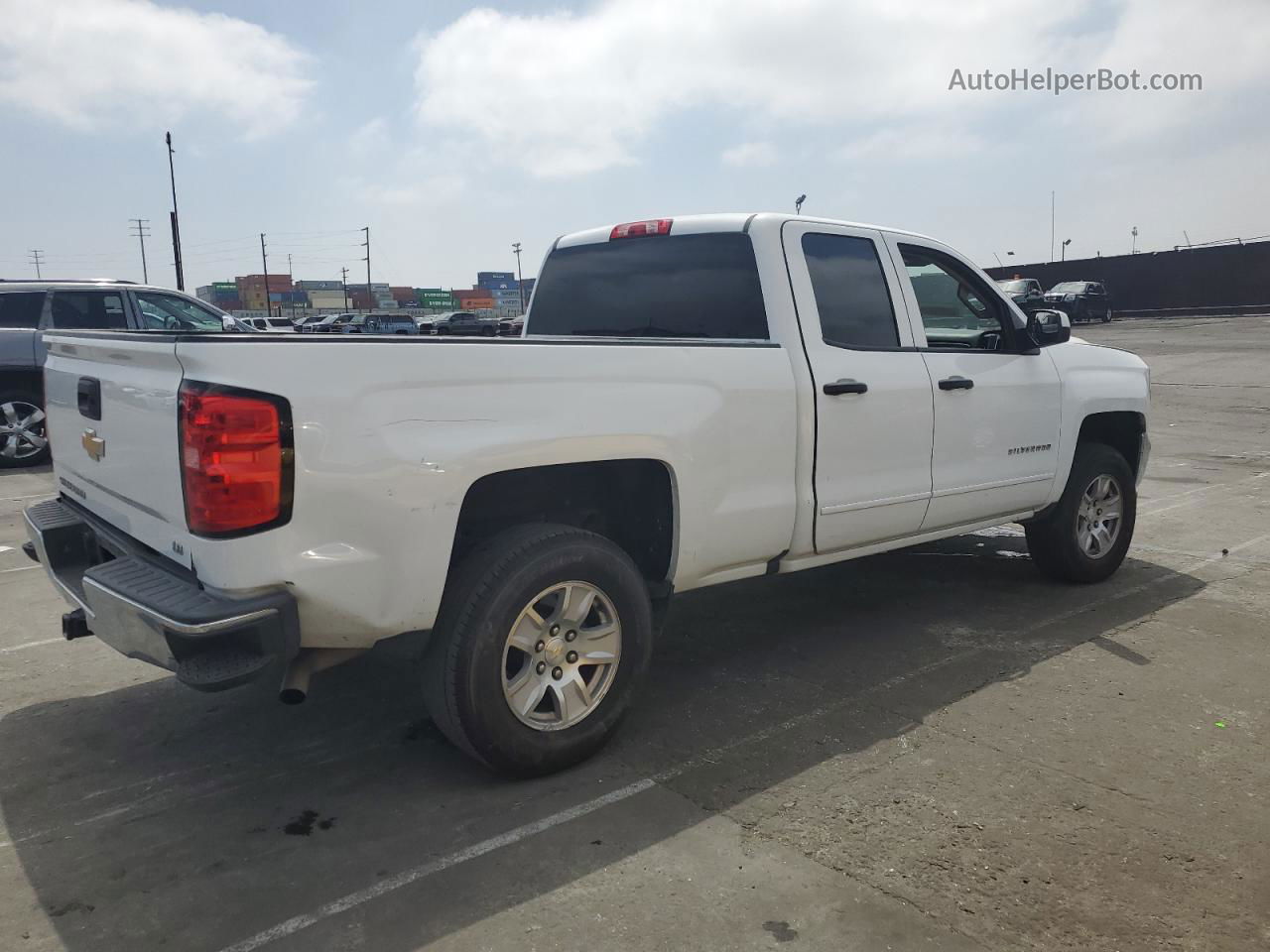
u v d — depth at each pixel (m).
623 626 3.52
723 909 2.65
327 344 2.85
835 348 4.28
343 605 2.92
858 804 3.20
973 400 4.83
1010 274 49.81
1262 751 3.57
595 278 4.91
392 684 4.34
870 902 2.67
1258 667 4.40
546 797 3.28
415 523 2.99
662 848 2.95
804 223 4.37
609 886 2.76
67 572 3.67
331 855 2.94
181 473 2.83
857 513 4.34
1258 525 7.40
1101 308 39.06
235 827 3.12
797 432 4.06
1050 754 3.56
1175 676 4.30
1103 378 5.70
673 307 4.53
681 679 4.36
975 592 5.66
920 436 4.57
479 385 3.13
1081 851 2.92
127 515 3.33
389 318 41.00
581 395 3.37
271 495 2.75
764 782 3.36
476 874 2.83
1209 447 11.60
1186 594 5.57
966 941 2.51
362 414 2.88
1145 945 2.49
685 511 3.72
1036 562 5.80
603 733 3.50
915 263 4.82
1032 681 4.26
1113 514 5.82
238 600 2.77
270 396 2.74
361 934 2.56
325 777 3.46
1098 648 4.68
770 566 4.18
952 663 4.50
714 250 4.38
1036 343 5.24
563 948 2.50
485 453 3.11
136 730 3.88
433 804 3.25
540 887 2.76
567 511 3.91
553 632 3.37
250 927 2.59
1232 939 2.52
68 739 3.79
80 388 3.62
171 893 2.75
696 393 3.70
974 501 4.93
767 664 4.53
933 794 3.26
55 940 2.55
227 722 3.95
